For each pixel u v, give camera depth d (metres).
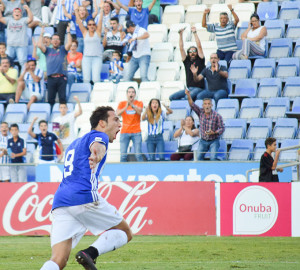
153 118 28.19
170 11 39.69
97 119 10.58
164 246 19.34
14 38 36.88
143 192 23.39
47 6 40.97
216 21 38.44
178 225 23.06
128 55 35.19
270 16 37.59
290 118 29.94
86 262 9.90
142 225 23.31
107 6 37.25
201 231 22.88
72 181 10.13
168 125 30.83
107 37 36.44
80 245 20.30
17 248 19.31
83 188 10.03
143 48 34.59
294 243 19.84
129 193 23.50
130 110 28.36
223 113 31.30
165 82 34.16
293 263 15.09
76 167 10.16
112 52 36.19
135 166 26.36
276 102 31.45
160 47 36.91
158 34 37.78
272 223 22.08
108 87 34.41
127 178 26.39
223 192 22.53
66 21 37.12
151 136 28.23
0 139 28.38
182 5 40.56
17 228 23.91
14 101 34.62
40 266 14.98
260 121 30.28
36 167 26.28
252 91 32.81
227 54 34.72
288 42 35.28
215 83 31.95
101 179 26.61
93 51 35.09
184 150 27.92
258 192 22.17
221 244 19.75
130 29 34.81
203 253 17.42
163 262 15.50
